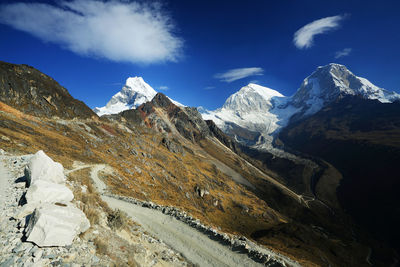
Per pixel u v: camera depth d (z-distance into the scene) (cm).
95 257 841
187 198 9219
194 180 12156
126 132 13162
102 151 7462
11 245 718
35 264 659
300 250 6359
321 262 5694
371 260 11394
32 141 4153
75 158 4875
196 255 1641
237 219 10338
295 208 19475
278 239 7731
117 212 1587
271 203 18300
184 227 2138
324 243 9262
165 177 9569
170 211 2527
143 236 1611
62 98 9919
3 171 1766
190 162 16562
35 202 1000
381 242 16100
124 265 899
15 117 5706
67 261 741
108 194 2969
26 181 1450
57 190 1098
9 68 8112
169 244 1714
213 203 10850
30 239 748
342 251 9200
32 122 6212
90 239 976
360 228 18862
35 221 793
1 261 632
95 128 10069
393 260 12631
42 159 1452
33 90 8262
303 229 9838
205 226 2198
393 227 18600
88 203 1505
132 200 2834
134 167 7625
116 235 1252
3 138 3250
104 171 4784
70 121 8869
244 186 19375
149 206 2658
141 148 11825
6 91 7106
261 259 1725
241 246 1856
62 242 800
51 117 8100
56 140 5403
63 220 855
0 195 1182
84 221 999
